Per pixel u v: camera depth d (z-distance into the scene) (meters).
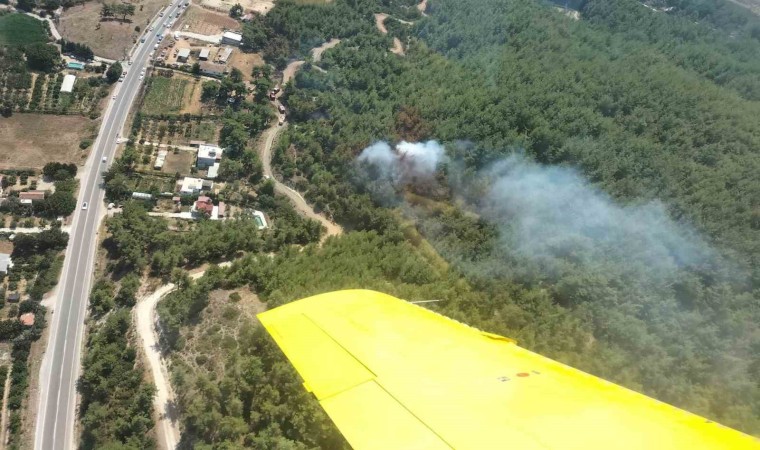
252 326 118.12
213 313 128.00
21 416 121.94
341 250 148.38
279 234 165.88
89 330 140.88
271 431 95.75
